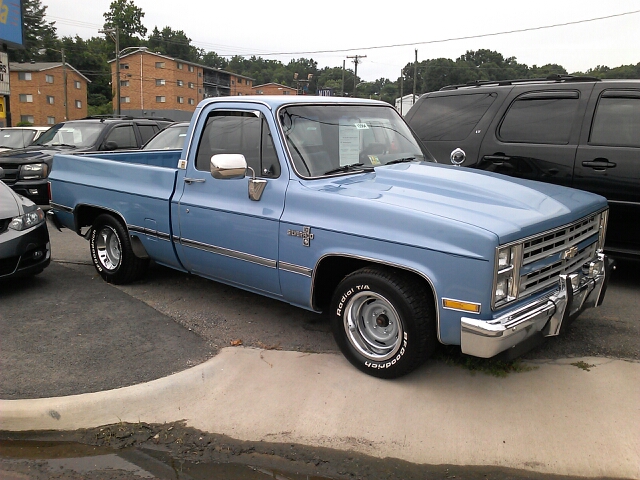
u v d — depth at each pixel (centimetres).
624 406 353
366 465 310
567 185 587
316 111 461
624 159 551
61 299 555
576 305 384
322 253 392
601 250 450
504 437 326
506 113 639
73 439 342
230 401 371
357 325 396
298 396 373
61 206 640
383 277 363
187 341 453
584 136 580
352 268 413
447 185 402
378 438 329
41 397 364
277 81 9606
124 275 591
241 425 347
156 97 7000
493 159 635
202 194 484
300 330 481
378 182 420
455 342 340
